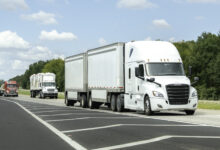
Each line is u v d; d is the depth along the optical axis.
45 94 67.88
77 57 36.16
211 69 70.00
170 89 22.50
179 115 22.97
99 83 30.14
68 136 13.09
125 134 13.24
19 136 13.23
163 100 22.38
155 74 23.34
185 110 23.33
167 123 17.36
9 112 27.44
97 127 15.85
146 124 16.86
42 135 13.47
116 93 27.39
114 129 14.94
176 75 23.55
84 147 10.52
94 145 10.87
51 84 68.75
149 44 24.64
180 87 22.62
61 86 129.25
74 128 15.73
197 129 14.59
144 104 23.34
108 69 28.17
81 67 34.72
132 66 25.02
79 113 25.80
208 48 73.12
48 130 15.12
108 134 13.37
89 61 32.62
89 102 32.75
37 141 11.91
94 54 31.34
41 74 69.88
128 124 16.92
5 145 11.08
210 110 27.72
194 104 22.89
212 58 72.56
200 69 73.31
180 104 22.58
